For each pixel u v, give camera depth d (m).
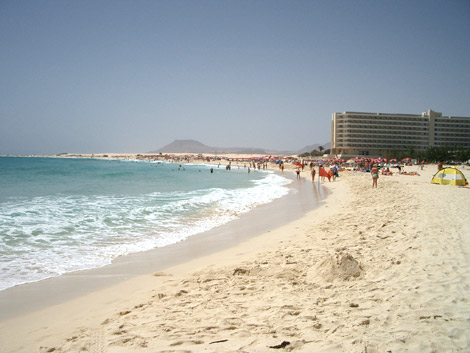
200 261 8.36
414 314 4.32
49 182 34.03
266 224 13.22
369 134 125.50
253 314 4.66
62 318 5.15
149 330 4.34
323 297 5.14
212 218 14.59
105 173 53.88
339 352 3.48
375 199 18.17
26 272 7.47
